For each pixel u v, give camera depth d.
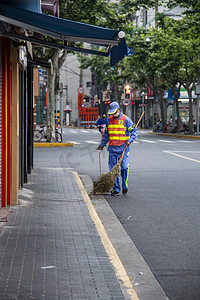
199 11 32.81
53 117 32.00
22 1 7.51
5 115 9.30
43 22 7.71
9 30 8.42
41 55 30.25
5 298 4.80
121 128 12.01
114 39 8.08
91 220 8.62
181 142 34.88
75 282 5.36
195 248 7.40
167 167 17.98
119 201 11.39
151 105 75.94
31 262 6.04
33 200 10.45
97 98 107.31
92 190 12.89
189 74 46.00
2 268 5.77
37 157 22.36
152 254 7.10
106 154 24.14
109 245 6.98
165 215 9.80
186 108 68.81
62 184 12.87
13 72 9.41
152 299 5.30
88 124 86.75
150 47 47.25
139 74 54.03
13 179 9.73
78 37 8.31
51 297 4.88
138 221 9.30
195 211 10.19
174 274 6.18
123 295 5.04
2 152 9.42
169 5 33.66
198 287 5.69
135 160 20.64
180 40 41.00
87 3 28.48
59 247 6.77
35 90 37.06
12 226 7.98
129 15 30.72
